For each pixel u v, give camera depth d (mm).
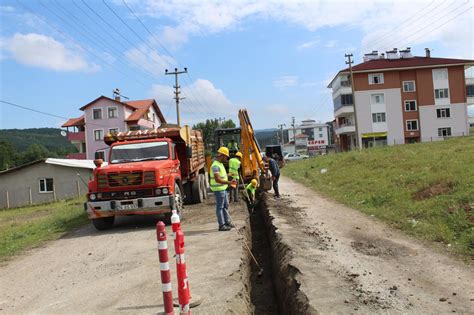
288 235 8977
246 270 7430
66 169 34969
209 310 5195
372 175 18438
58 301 5859
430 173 14688
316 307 5113
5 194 35031
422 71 58438
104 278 6816
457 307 5035
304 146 110750
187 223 11336
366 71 58281
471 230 8117
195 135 16547
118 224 12383
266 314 6602
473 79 60031
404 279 6125
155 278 6551
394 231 9438
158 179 10898
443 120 58312
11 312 5578
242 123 15938
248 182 15992
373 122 58906
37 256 8992
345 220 11039
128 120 56156
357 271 6520
